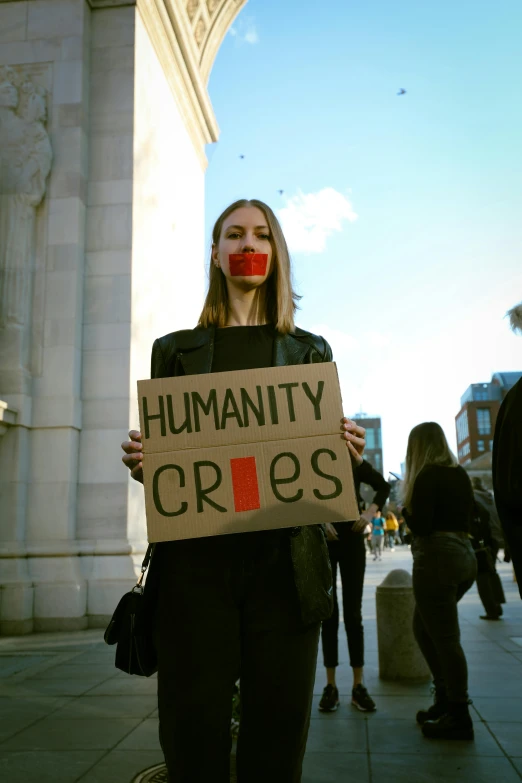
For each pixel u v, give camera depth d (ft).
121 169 34.09
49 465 31.04
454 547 13.76
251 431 6.39
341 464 6.31
